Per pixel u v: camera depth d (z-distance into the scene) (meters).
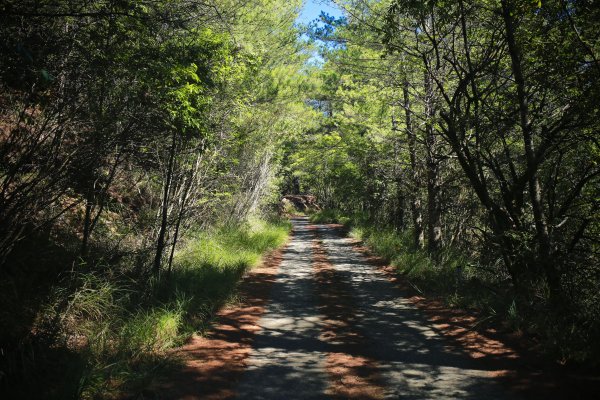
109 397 4.12
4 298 4.93
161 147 8.36
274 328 6.94
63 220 8.24
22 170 5.70
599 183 8.72
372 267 13.35
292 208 51.12
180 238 10.83
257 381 4.75
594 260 8.22
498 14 8.23
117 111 6.21
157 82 6.04
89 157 6.18
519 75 7.91
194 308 7.29
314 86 16.12
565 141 8.20
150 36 6.05
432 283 10.04
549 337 5.59
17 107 5.70
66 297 5.66
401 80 12.79
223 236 14.28
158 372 4.78
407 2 8.04
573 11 7.50
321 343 6.19
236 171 15.84
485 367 5.12
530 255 7.77
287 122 16.88
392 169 17.02
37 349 4.56
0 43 4.34
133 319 5.93
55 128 5.73
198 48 6.61
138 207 10.89
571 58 7.57
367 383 4.71
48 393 3.95
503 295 7.81
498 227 8.64
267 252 15.84
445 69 11.37
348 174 23.05
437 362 5.35
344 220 31.88
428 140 12.76
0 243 5.35
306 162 27.27
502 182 8.73
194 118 6.86
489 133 9.00
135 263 8.22
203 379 4.73
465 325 6.91
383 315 7.76
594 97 7.26
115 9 5.37
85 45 5.71
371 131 16.34
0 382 3.94
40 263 6.27
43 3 4.80
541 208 8.04
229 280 9.53
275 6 13.55
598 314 6.09
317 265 13.73
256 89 12.87
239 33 9.41
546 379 4.63
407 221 21.36
